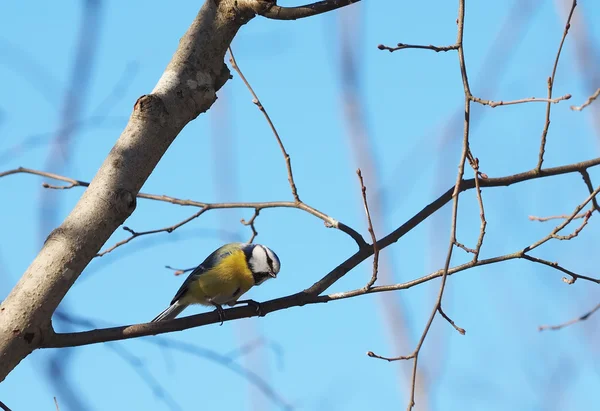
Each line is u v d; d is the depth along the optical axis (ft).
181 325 24.53
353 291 25.90
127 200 18.79
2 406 18.85
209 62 20.72
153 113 19.48
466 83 22.29
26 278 18.25
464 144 21.90
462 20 22.61
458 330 21.54
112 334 22.66
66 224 18.53
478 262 24.89
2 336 17.88
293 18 21.22
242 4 20.63
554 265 25.89
